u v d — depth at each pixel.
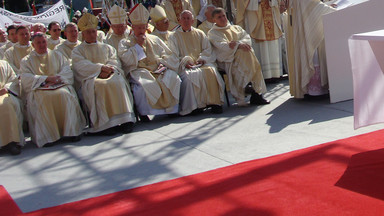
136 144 5.20
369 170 3.51
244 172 3.81
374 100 3.79
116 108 5.70
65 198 3.80
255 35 7.67
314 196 3.18
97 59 6.04
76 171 4.48
